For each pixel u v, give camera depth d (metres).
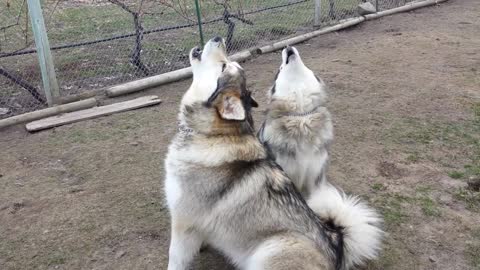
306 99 1.95
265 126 2.07
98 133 3.07
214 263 1.94
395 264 1.90
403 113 3.21
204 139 1.63
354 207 1.77
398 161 2.64
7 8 4.42
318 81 2.02
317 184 2.03
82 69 4.20
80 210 2.26
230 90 1.63
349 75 3.93
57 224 2.17
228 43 4.58
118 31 5.06
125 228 2.14
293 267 1.53
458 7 6.11
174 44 4.75
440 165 2.59
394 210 2.22
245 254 1.67
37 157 2.79
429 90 3.58
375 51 4.52
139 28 4.18
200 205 1.64
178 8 5.18
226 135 1.63
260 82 3.83
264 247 1.59
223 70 1.67
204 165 1.61
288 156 1.98
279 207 1.63
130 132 3.07
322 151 2.01
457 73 3.90
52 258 1.96
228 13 4.79
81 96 3.59
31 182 2.53
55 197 2.38
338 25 5.21
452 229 2.10
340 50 4.61
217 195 1.62
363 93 3.57
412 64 4.14
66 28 5.16
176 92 3.73
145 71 4.13
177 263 1.76
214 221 1.66
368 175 2.52
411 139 2.87
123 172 2.59
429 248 1.99
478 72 3.90
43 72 3.39
